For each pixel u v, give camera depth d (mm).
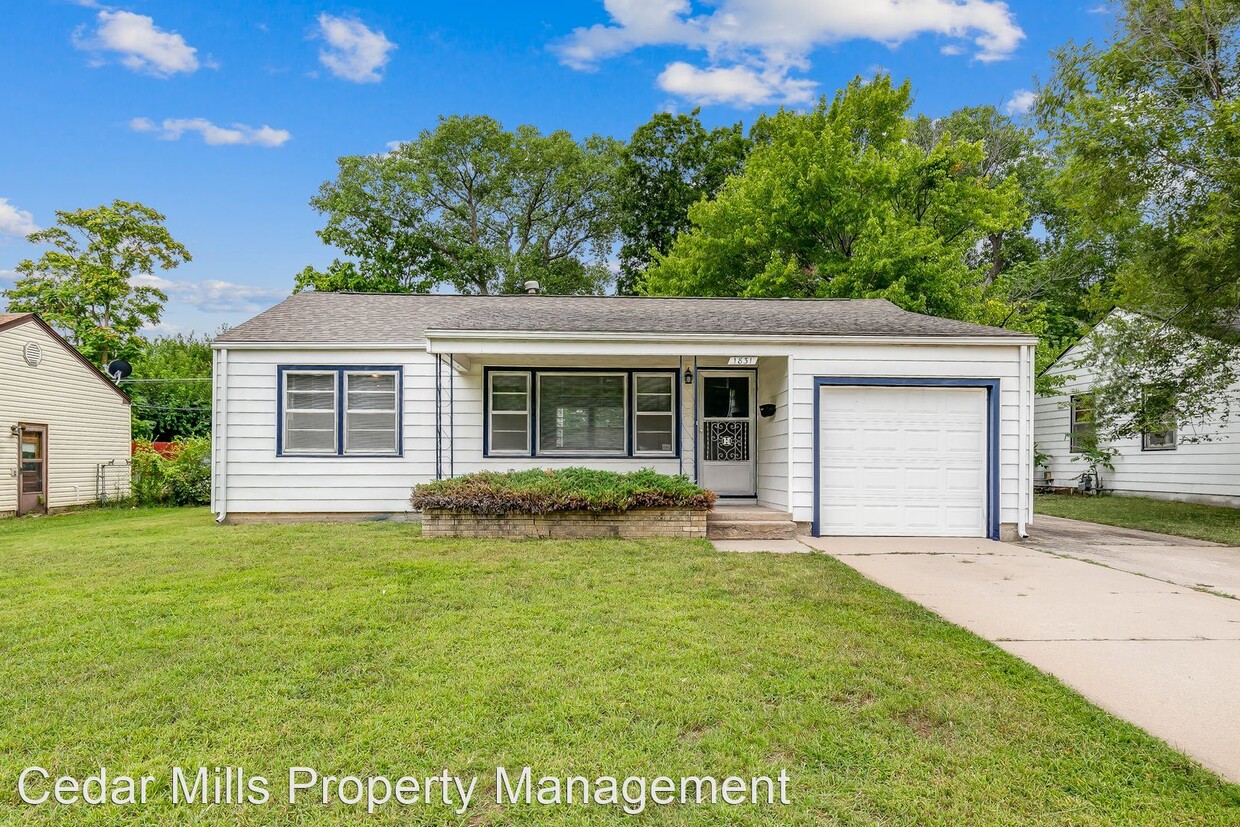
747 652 4434
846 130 21266
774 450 10742
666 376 11578
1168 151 11797
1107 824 2596
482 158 32156
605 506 9125
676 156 31969
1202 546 9133
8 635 4766
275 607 5465
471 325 9945
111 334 28266
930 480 9844
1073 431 18734
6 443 14875
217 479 10977
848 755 3133
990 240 30734
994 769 3000
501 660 4262
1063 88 13367
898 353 9820
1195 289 11328
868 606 5602
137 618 5176
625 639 4680
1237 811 2662
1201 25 12000
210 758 3086
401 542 8688
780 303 13125
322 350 11102
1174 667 4242
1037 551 8617
